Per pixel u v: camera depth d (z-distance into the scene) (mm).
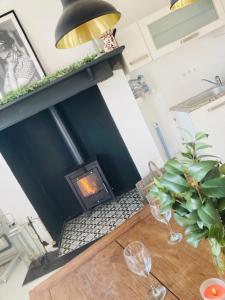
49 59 3203
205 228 819
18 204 3211
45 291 1291
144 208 1607
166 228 1362
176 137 3629
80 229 3447
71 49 3215
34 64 3117
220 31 3260
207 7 3035
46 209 3529
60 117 3393
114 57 3047
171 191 836
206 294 874
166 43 3064
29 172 3527
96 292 1161
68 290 1237
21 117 3006
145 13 3260
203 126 3074
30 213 3252
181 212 849
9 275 3162
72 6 1444
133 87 3371
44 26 3119
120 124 3303
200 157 849
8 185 3148
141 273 1034
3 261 3416
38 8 3074
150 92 3451
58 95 3008
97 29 1852
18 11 3059
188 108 3105
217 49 3461
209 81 3447
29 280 2906
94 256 1390
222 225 776
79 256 1444
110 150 3709
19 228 3197
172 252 1195
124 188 3840
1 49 3068
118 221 3236
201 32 3070
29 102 2979
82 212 3836
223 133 3129
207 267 1056
